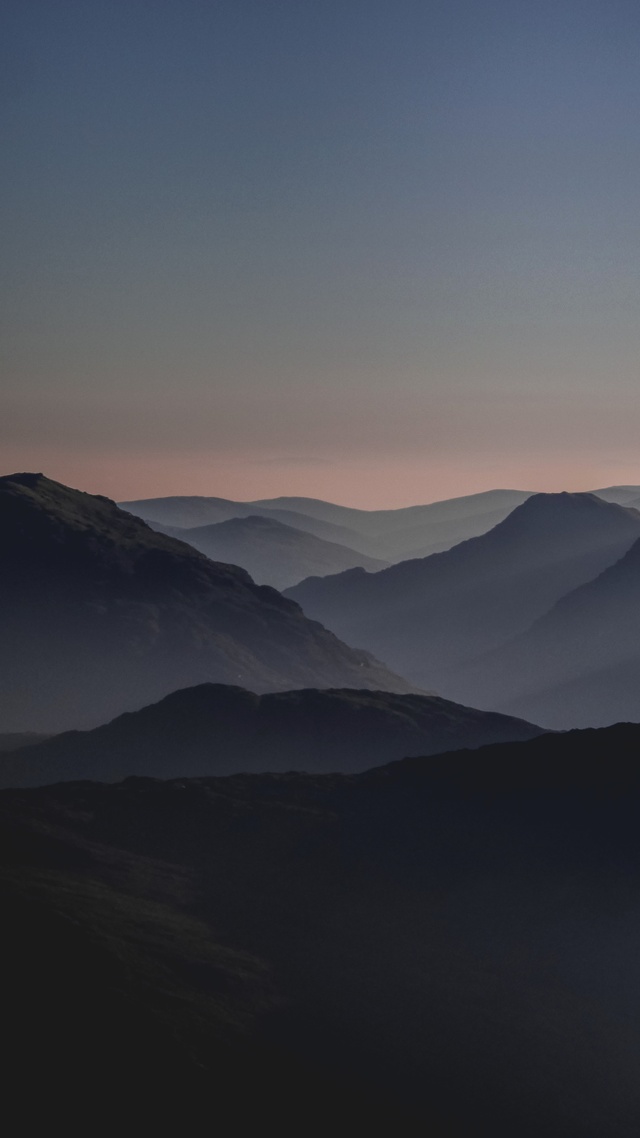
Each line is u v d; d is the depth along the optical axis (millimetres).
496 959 122125
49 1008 93125
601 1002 116438
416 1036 103562
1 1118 80688
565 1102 98625
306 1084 92688
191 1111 85312
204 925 118875
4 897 109688
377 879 136000
